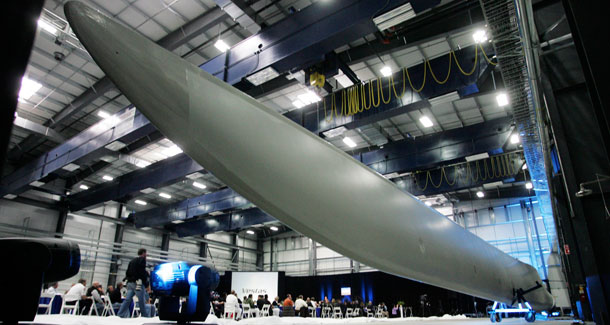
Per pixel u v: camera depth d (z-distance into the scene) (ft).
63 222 41.86
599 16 5.04
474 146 28.58
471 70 20.43
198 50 25.45
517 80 17.33
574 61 12.06
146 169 35.88
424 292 49.03
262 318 13.23
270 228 64.64
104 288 43.47
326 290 55.36
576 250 16.79
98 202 38.45
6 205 38.70
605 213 10.18
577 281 16.67
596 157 10.85
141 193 45.96
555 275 42.09
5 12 1.85
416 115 31.86
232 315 25.76
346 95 24.75
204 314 7.38
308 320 15.70
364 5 16.75
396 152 31.99
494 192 47.32
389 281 51.55
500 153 28.71
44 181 34.22
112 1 21.68
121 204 47.91
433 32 20.94
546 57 12.54
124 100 30.37
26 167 33.45
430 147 30.48
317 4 18.30
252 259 65.00
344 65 23.86
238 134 3.82
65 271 4.67
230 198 38.01
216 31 23.86
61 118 30.78
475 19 19.72
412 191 34.73
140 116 24.66
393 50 22.90
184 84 3.51
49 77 27.58
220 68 21.27
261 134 4.06
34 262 4.26
